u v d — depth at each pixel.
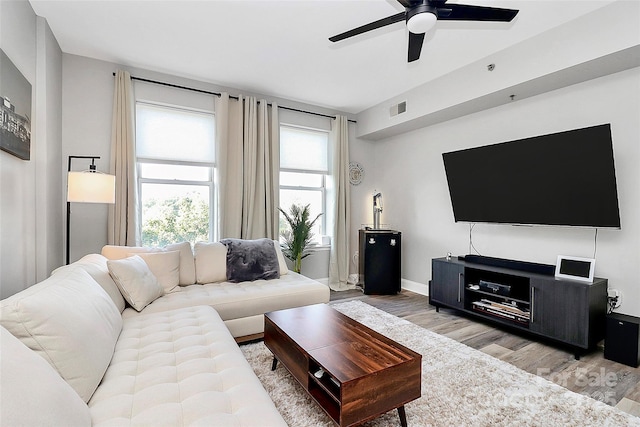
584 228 2.85
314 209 4.79
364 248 4.45
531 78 2.78
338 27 2.68
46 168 2.56
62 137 3.09
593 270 2.58
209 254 3.08
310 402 1.81
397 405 1.49
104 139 3.28
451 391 1.92
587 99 2.81
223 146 3.80
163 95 3.58
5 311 1.05
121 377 1.30
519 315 2.87
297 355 1.76
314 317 2.14
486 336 2.86
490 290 3.13
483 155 3.29
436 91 3.68
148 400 1.14
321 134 4.80
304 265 4.63
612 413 1.73
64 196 3.09
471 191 3.52
